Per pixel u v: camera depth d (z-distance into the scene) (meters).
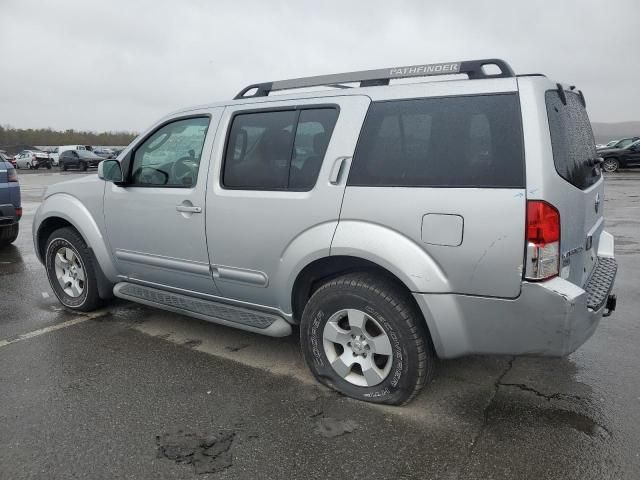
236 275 3.47
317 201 3.03
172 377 3.41
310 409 2.99
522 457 2.54
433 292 2.69
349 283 2.95
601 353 3.73
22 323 4.46
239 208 3.36
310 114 3.18
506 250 2.52
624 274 5.87
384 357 3.02
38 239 4.85
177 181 3.76
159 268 3.94
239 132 3.47
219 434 2.75
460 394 3.16
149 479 2.40
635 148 23.38
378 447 2.63
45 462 2.52
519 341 2.62
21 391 3.22
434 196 2.67
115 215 4.12
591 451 2.58
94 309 4.71
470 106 2.68
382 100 2.93
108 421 2.88
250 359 3.70
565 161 2.69
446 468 2.46
